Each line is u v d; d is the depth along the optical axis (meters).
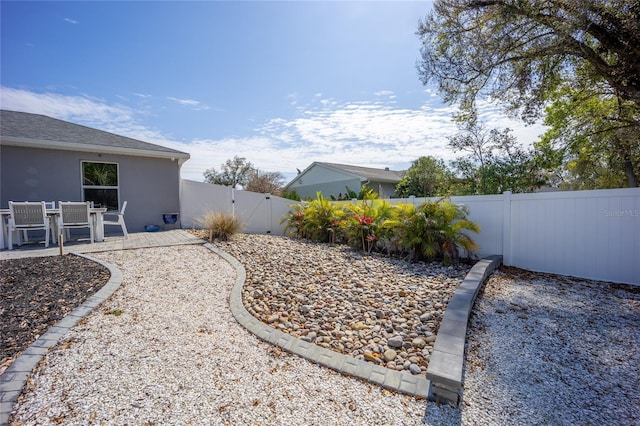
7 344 2.51
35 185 7.54
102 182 8.41
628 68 4.50
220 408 1.87
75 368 2.25
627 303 3.46
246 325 2.99
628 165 8.13
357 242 6.46
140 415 1.80
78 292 3.63
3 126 7.62
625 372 2.21
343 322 3.05
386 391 2.03
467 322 2.75
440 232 5.14
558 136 8.34
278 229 9.64
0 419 1.73
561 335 2.76
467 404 1.91
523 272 4.85
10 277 4.00
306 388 2.07
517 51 5.06
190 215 10.12
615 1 3.93
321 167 18.55
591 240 4.41
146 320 3.08
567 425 1.73
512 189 7.35
